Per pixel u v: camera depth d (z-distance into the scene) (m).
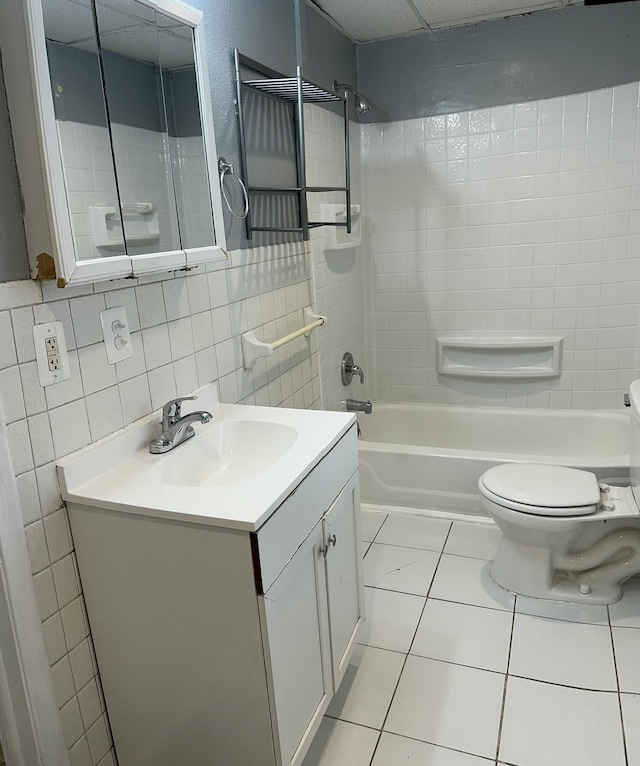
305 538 1.41
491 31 2.83
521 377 3.18
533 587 2.14
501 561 2.21
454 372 3.27
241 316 2.03
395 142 3.12
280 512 1.27
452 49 2.92
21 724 1.29
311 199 2.62
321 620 1.52
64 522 1.34
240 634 1.25
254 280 2.11
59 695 1.34
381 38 3.00
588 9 2.67
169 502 1.25
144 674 1.40
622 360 3.01
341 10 2.62
